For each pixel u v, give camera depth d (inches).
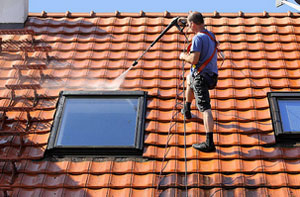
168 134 250.4
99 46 324.8
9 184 227.1
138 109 263.6
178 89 282.7
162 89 283.9
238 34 332.2
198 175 228.2
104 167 234.1
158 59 308.5
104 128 253.4
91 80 294.4
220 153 239.6
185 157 228.1
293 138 244.5
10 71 304.0
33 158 240.4
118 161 237.8
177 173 230.1
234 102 271.4
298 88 281.9
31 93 283.6
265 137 247.6
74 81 293.9
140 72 297.0
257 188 221.1
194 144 240.8
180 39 327.6
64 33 339.9
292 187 220.5
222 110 267.4
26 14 354.6
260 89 281.0
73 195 221.5
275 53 311.1
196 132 252.8
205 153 240.1
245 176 227.0
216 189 221.0
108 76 297.1
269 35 329.4
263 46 317.1
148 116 261.9
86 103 270.1
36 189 224.7
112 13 361.4
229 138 248.8
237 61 305.0
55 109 269.9
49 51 316.2
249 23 342.0
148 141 245.8
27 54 315.3
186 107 255.0
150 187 223.5
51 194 222.1
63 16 360.8
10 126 261.7
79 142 244.5
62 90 284.2
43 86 289.7
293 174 227.3
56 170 233.6
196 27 237.8
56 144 243.3
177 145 245.4
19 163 238.4
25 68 291.7
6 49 323.3
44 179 229.3
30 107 258.2
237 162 233.5
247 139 247.4
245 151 240.7
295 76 290.4
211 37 237.0
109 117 260.5
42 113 267.9
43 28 345.4
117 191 223.1
